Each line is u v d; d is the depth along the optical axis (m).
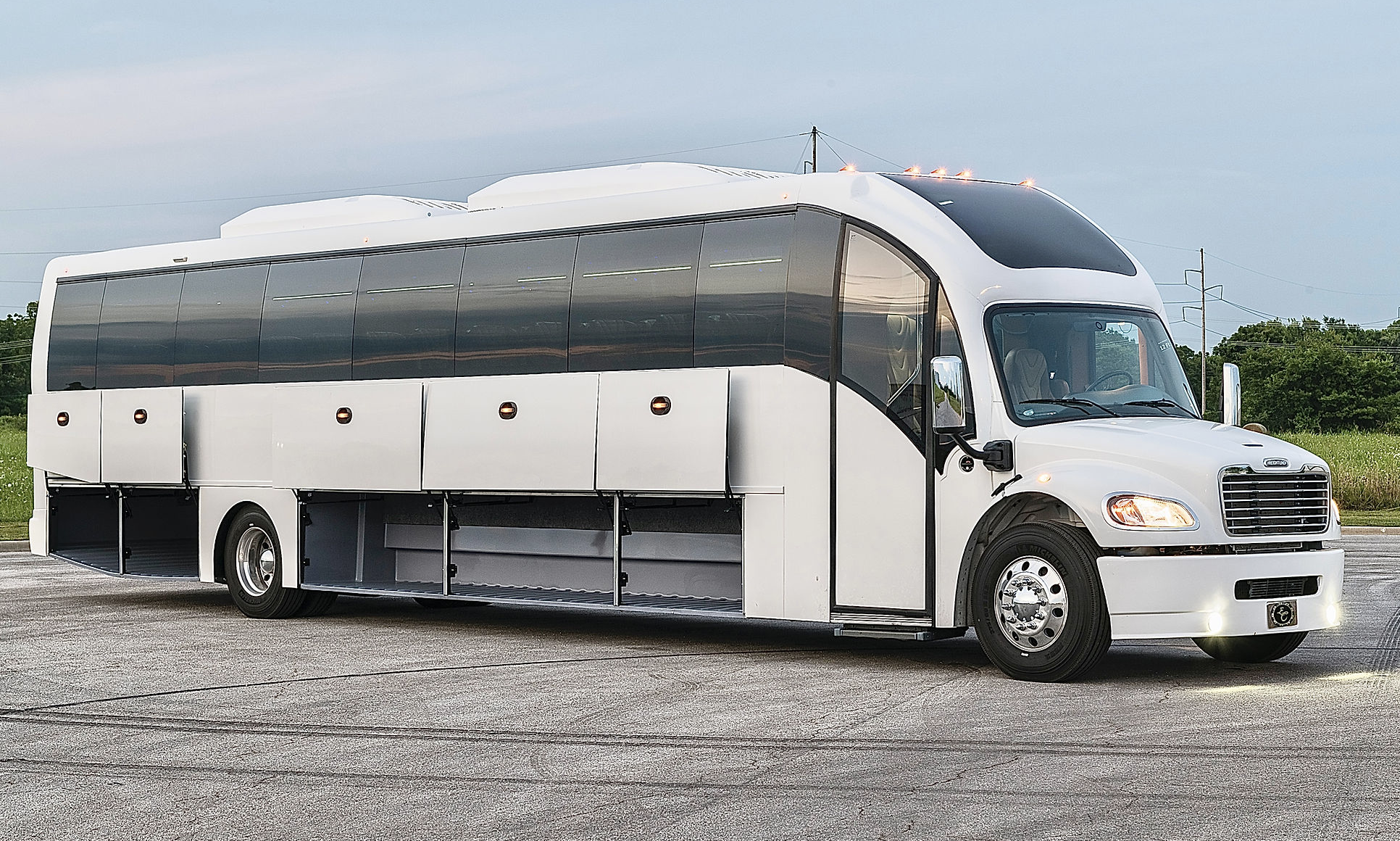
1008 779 7.86
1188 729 9.14
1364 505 38.69
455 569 15.03
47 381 18.41
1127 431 11.25
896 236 12.05
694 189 13.23
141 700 10.80
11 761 8.74
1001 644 11.35
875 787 7.75
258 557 16.36
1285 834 6.66
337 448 15.52
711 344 12.93
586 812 7.31
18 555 25.84
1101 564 10.88
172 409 16.98
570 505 14.27
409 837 6.90
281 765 8.55
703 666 12.29
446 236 14.92
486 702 10.57
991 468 11.45
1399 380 93.62
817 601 12.27
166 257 17.41
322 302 15.87
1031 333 11.84
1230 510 10.83
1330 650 12.96
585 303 13.78
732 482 12.69
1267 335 129.00
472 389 14.42
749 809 7.31
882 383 12.00
